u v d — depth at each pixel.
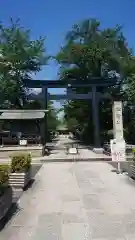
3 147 21.17
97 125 31.36
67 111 43.56
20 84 30.80
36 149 20.69
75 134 62.88
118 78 33.97
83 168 14.46
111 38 34.72
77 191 9.09
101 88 35.03
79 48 33.72
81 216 6.50
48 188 9.62
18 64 30.56
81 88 35.53
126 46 35.22
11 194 7.32
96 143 30.98
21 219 6.35
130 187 9.55
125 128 32.38
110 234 5.38
